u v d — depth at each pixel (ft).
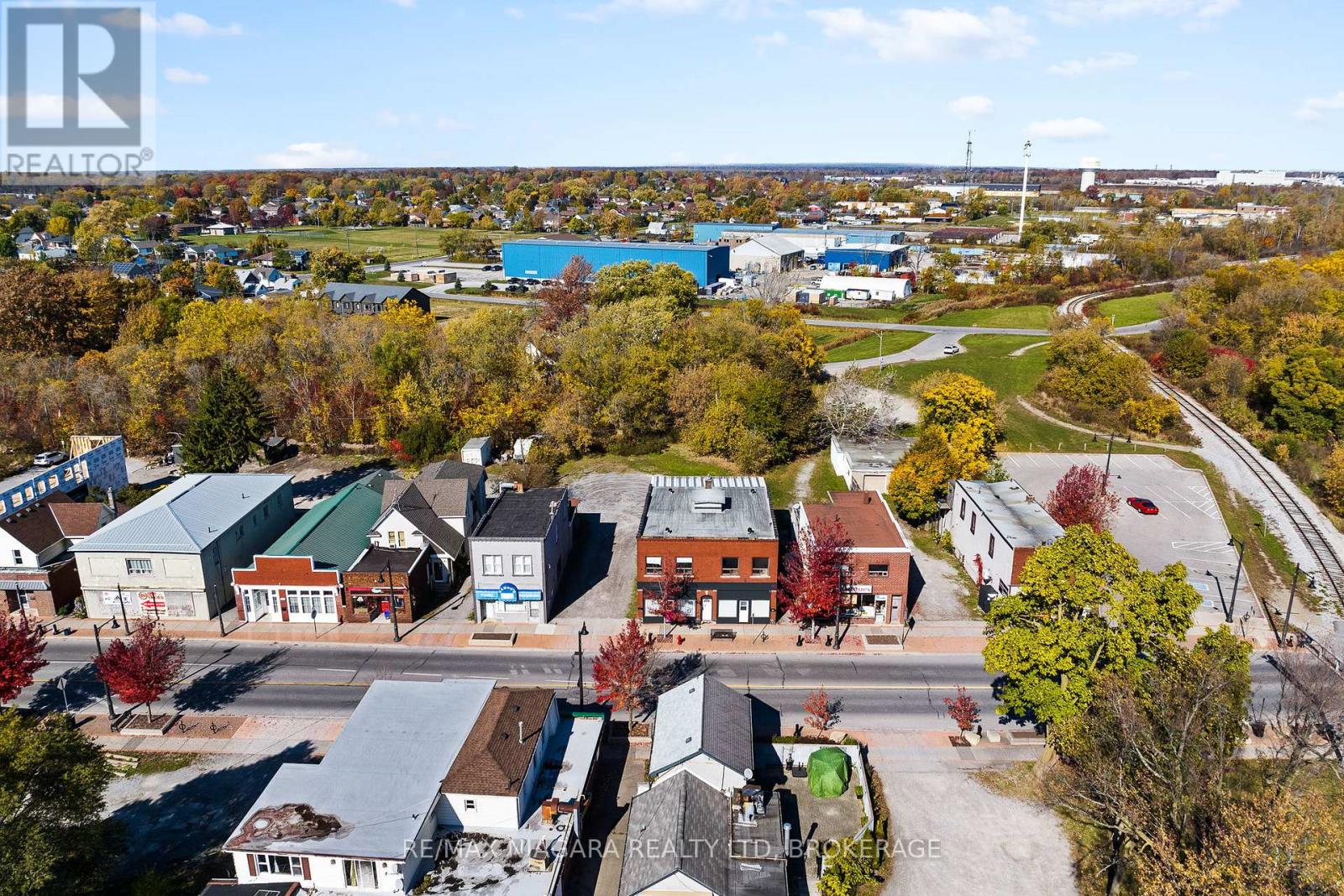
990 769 144.56
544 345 336.29
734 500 206.59
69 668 173.27
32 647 152.56
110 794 138.10
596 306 429.79
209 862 123.75
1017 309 497.87
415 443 279.69
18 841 100.27
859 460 261.44
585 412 294.46
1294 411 308.60
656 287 450.71
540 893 110.93
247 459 280.10
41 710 159.33
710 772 128.26
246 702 162.09
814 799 136.05
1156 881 94.48
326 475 275.39
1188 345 368.27
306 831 113.39
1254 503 263.49
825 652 179.52
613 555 220.02
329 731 153.48
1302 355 323.37
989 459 275.39
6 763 105.60
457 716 138.62
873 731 153.58
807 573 178.50
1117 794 114.42
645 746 148.46
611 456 291.99
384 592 187.93
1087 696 131.44
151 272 590.96
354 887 111.96
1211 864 93.20
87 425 295.69
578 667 172.96
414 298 467.11
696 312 451.53
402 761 127.13
